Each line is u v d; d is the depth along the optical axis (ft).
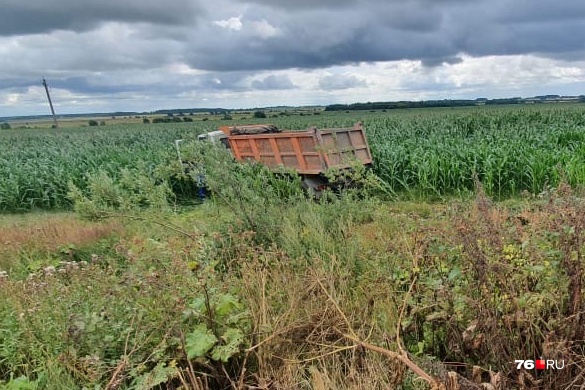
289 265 12.60
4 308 10.80
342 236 14.67
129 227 21.29
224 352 8.77
